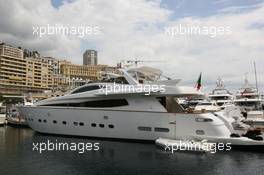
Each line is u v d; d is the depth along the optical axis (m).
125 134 23.09
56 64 129.62
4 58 104.75
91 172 15.16
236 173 14.96
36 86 115.81
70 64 127.25
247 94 49.94
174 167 16.03
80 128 24.70
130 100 23.27
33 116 27.16
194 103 42.50
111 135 23.58
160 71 26.23
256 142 19.58
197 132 21.05
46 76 120.38
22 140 25.38
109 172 15.16
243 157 18.17
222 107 32.72
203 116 20.78
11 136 28.94
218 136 20.48
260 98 51.03
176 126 21.56
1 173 14.89
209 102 39.97
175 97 24.16
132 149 20.47
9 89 105.31
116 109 23.34
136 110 22.66
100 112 23.73
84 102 25.09
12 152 20.00
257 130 21.25
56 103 26.53
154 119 22.12
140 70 25.22
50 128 26.20
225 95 50.25
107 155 18.84
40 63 118.19
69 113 25.00
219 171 15.30
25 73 112.00
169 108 24.00
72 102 25.58
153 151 19.84
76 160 17.64
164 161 17.28
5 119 41.88
